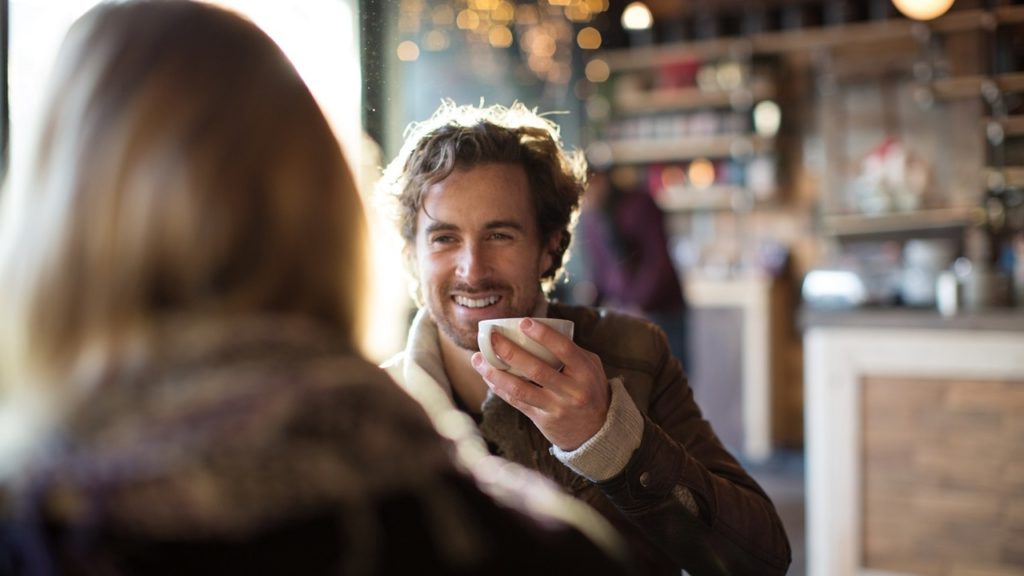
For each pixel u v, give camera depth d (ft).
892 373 8.66
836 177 14.78
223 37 1.64
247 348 1.49
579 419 3.01
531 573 1.62
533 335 2.93
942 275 9.16
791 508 12.84
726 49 17.52
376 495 1.49
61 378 1.51
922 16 11.96
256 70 1.64
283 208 1.60
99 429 1.43
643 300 12.73
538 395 3.00
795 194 18.17
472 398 3.80
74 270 1.53
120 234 1.52
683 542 3.31
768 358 16.19
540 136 3.81
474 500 1.62
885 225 12.73
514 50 18.75
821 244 17.89
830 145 14.80
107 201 1.53
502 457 3.52
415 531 1.51
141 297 1.53
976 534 8.33
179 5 1.67
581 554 1.71
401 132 4.37
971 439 8.34
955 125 13.14
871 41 14.87
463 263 3.57
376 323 1.80
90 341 1.51
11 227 1.59
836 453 8.88
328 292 1.65
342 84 4.12
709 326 16.57
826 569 8.91
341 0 4.10
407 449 1.54
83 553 1.42
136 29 1.63
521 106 4.16
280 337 1.52
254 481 1.40
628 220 12.77
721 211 18.75
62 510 1.43
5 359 1.57
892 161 13.08
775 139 17.75
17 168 1.63
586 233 13.07
